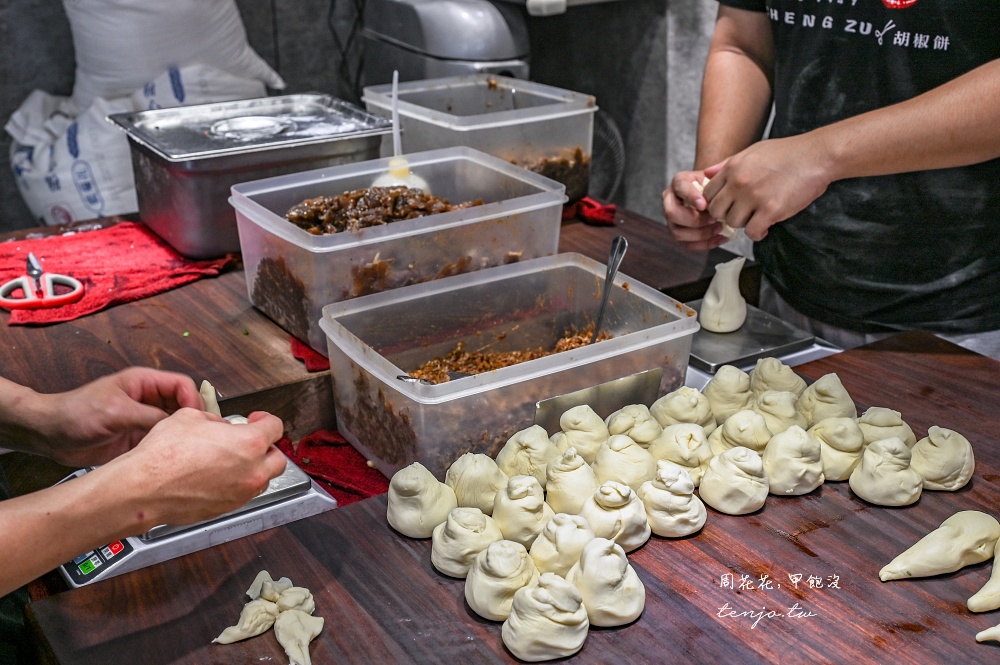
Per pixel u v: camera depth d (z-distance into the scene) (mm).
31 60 2371
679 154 2549
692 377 1221
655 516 859
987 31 1178
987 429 1036
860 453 948
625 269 1487
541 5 2049
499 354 1217
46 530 642
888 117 1111
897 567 804
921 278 1346
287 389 1127
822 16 1312
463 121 1582
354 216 1264
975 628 748
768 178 1176
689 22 2383
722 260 1534
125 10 2094
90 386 867
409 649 730
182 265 1490
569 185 1737
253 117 1626
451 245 1246
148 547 861
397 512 860
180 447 706
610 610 740
